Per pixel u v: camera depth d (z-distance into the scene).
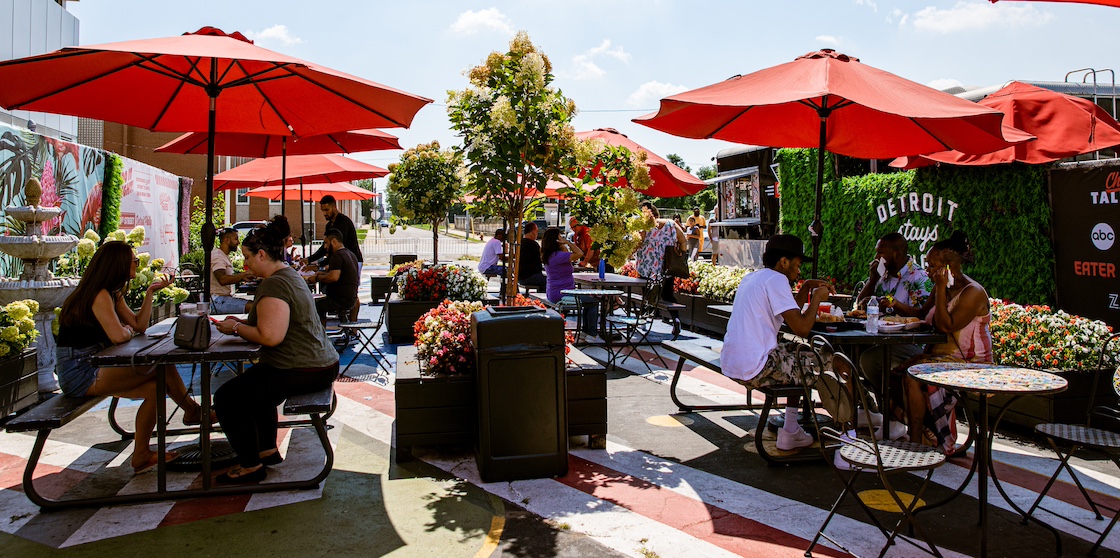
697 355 5.92
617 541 3.78
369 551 3.64
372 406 6.47
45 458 4.99
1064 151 7.12
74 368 4.51
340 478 4.67
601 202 5.85
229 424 4.44
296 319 4.47
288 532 3.85
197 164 30.44
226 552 3.61
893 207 9.82
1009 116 7.54
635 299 9.99
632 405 6.61
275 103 5.44
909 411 5.14
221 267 8.17
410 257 17.70
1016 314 6.11
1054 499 4.35
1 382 5.55
